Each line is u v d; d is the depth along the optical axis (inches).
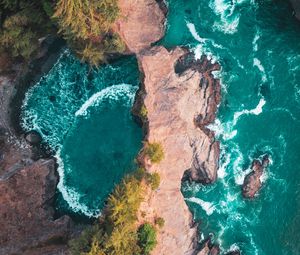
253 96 2566.4
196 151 2464.3
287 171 2527.1
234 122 2551.7
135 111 2502.5
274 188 2527.1
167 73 2474.2
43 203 2507.4
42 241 2422.5
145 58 2466.8
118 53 2529.5
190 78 2487.7
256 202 2527.1
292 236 2493.8
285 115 2556.6
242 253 2504.9
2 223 2421.3
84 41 2413.9
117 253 2063.2
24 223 2452.0
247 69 2576.3
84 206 2534.5
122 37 2490.2
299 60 2576.3
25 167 2522.1
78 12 2150.6
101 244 2063.2
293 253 2485.2
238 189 2524.6
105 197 2529.5
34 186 2508.6
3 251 2362.2
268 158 2529.5
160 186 2342.5
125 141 2549.2
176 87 2455.7
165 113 2417.6
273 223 2512.3
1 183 2475.4
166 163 2373.3
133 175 2228.1
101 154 2564.0
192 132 2450.8
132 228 2156.7
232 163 2532.0
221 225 2509.8
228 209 2524.6
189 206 2508.6
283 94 2568.9
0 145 2564.0
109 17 2294.5
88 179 2556.6
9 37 2346.2
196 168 2486.5
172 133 2404.0
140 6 2534.5
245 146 2544.3
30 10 2298.2
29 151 2573.8
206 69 2546.8
